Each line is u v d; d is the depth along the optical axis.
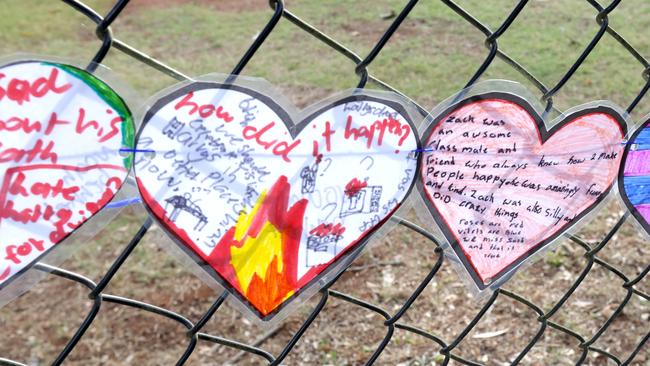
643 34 5.08
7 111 0.65
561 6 5.62
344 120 0.82
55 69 0.65
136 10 5.58
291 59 4.79
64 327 2.58
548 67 4.56
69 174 0.69
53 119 0.67
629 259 2.79
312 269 0.91
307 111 0.80
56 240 0.71
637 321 2.48
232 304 0.89
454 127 0.91
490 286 1.10
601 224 3.00
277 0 0.77
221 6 5.79
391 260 2.88
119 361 2.45
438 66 4.67
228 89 0.74
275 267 0.88
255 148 0.79
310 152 0.82
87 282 0.82
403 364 2.37
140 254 2.94
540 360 2.34
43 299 2.71
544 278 2.72
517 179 1.00
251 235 0.84
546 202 1.03
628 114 1.02
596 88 4.26
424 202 0.96
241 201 0.81
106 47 0.67
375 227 0.92
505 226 1.04
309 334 2.52
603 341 2.40
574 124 0.99
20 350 2.46
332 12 5.68
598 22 1.00
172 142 0.74
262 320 0.92
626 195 1.11
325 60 4.77
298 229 0.87
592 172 1.04
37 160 0.68
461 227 1.01
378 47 0.85
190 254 0.82
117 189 0.72
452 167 0.94
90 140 0.69
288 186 0.83
